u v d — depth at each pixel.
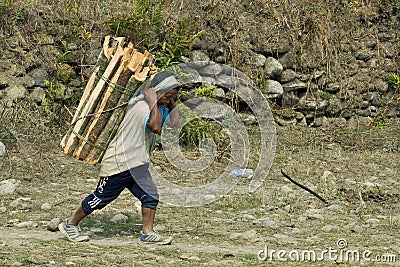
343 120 29.77
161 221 17.59
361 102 30.20
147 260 14.12
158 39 26.19
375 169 24.86
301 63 29.30
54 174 21.70
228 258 14.65
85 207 15.18
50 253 14.17
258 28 29.11
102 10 26.80
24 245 14.73
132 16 25.39
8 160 22.09
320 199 20.55
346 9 31.38
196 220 17.84
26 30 25.70
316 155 26.22
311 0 30.55
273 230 17.38
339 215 19.22
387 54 31.34
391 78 31.05
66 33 26.03
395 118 31.05
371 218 18.91
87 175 22.00
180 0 27.78
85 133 14.94
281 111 28.92
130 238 15.94
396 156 26.91
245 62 28.52
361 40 31.14
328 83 29.70
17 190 19.77
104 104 14.72
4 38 25.38
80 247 14.86
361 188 22.05
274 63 28.75
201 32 26.22
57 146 23.77
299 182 22.64
